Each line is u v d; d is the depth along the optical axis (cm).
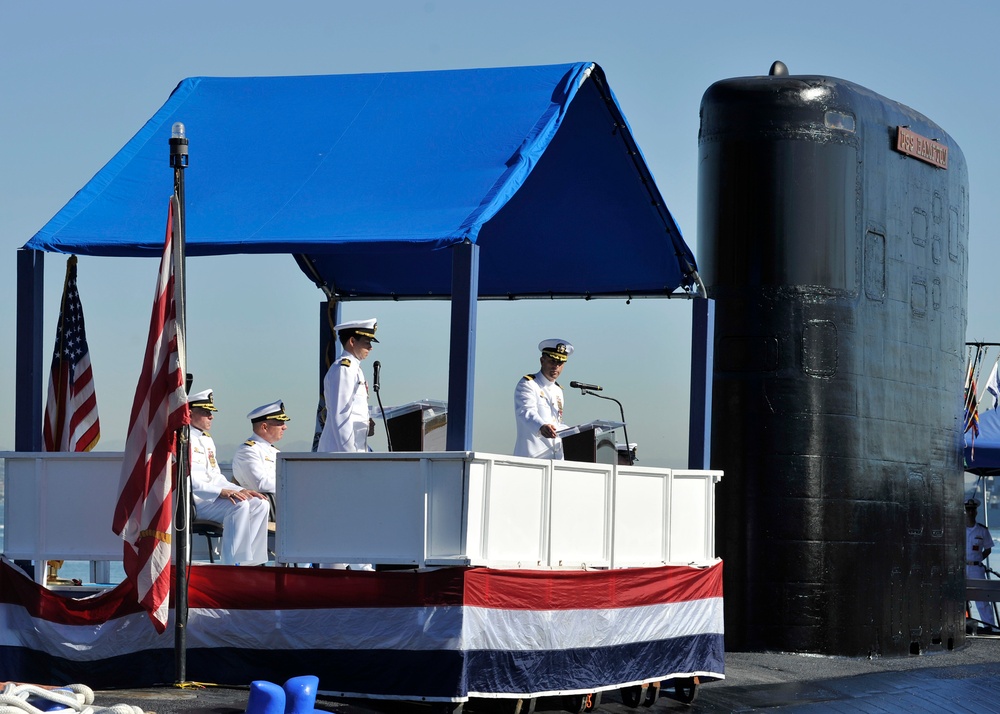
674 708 1139
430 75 1137
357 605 916
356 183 1008
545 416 1262
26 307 1012
